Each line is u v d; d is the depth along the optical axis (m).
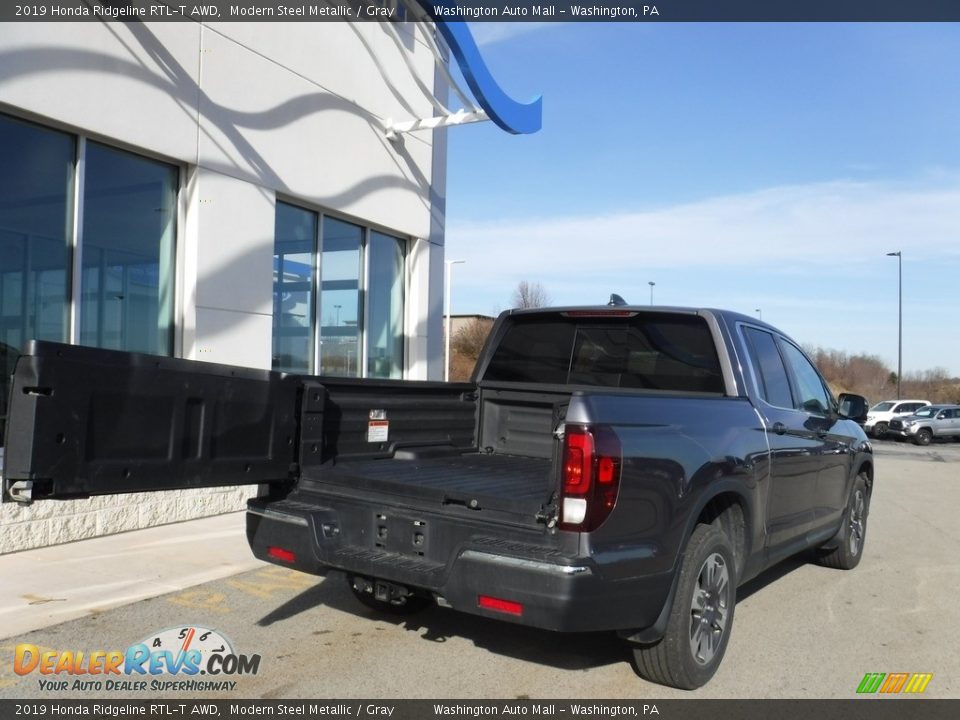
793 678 4.51
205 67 8.22
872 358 76.25
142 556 6.72
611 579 3.62
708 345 5.23
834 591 6.44
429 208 11.91
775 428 5.20
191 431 3.93
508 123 10.30
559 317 5.87
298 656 4.63
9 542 6.65
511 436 5.81
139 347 7.88
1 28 6.41
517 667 4.53
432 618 5.36
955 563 7.58
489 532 3.83
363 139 10.48
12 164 6.71
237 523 8.14
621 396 3.93
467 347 44.88
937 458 23.73
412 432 5.41
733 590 4.53
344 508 4.35
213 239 8.36
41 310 6.95
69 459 3.41
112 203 7.57
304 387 4.55
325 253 10.28
